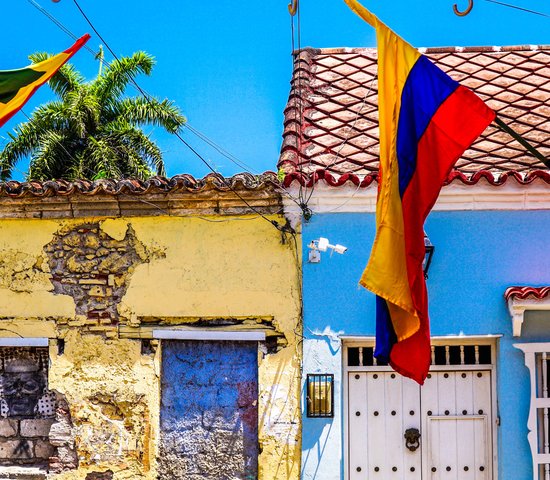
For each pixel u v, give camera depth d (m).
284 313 10.55
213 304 10.61
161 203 10.63
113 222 10.80
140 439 10.61
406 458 10.66
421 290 8.95
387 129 8.94
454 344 10.68
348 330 10.51
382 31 8.98
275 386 10.48
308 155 11.84
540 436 10.46
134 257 10.76
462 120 8.84
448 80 8.88
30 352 10.96
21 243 10.88
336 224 10.60
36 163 27.84
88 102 28.39
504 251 10.59
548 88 13.30
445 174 8.88
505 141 11.98
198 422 10.68
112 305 10.76
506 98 13.08
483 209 10.62
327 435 10.38
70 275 10.81
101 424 10.66
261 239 10.63
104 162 27.61
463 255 10.59
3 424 10.90
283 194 10.47
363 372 10.75
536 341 10.50
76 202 10.69
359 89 13.39
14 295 10.84
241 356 10.74
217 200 10.56
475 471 10.63
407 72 8.94
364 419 10.70
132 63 29.19
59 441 10.68
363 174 11.13
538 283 10.59
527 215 10.63
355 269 10.55
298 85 13.27
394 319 9.05
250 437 10.61
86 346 10.74
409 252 8.80
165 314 10.66
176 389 10.74
